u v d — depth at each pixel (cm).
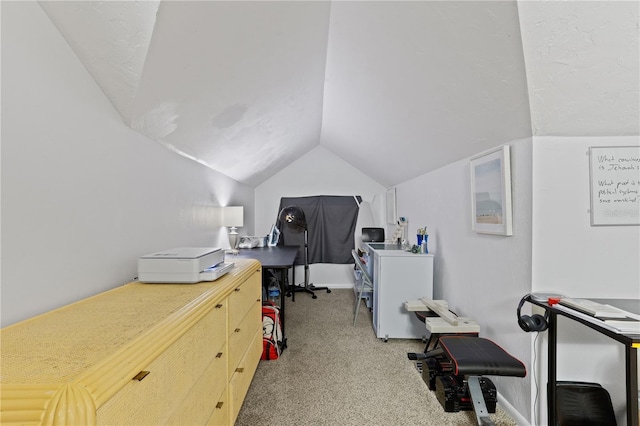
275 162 418
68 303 109
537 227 161
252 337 186
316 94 286
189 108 168
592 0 108
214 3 114
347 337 290
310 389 202
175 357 86
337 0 161
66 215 109
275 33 159
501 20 117
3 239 86
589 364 159
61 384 54
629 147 157
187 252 147
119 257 141
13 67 88
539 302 145
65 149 108
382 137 311
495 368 155
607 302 154
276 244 436
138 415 69
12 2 88
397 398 193
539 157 161
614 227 159
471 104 173
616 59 125
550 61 127
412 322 286
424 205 331
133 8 99
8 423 50
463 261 240
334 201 493
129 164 149
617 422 153
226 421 133
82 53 112
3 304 86
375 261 311
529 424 162
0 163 85
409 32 153
